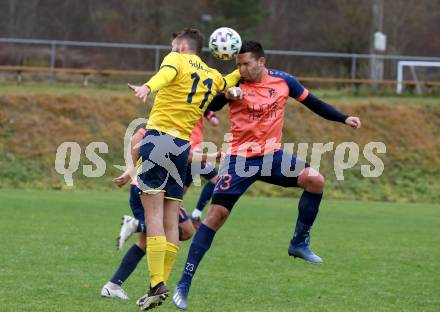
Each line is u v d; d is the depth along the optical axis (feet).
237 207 157.28
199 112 63.77
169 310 63.41
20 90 222.48
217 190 67.31
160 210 61.77
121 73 244.83
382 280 79.56
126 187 189.57
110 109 211.20
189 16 384.68
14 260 83.92
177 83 62.03
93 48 296.51
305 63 277.03
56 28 397.39
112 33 395.75
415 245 108.06
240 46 67.46
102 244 98.84
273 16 395.96
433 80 279.69
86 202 155.22
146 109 214.07
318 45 381.19
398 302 68.33
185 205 156.87
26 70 240.32
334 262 90.84
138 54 295.89
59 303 63.16
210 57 282.56
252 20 375.86
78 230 112.06
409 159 208.33
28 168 192.13
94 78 253.85
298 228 70.18
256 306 64.80
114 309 61.87
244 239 108.88
